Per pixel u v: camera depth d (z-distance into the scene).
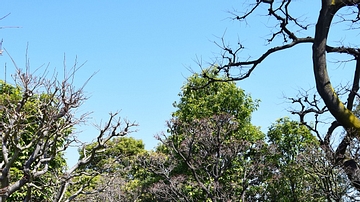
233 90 19.44
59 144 11.78
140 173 23.83
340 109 6.02
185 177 18.00
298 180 16.22
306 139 17.61
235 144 16.39
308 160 12.45
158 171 17.95
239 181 17.69
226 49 7.64
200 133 16.27
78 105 8.19
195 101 19.59
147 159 18.08
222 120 16.17
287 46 7.13
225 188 17.41
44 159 7.89
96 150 8.45
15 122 7.49
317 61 6.12
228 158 16.73
